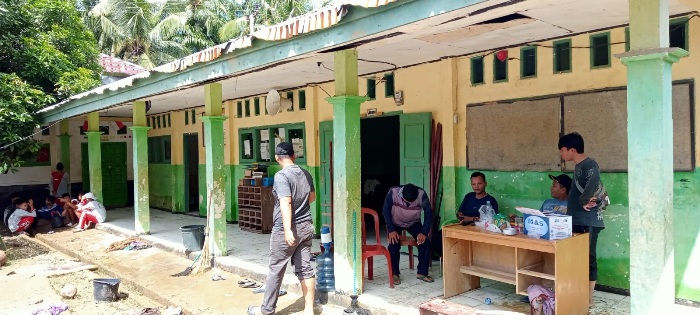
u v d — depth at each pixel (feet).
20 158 34.32
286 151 16.01
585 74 16.89
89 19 70.23
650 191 10.32
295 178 15.62
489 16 13.37
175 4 79.66
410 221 18.84
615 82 16.17
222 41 75.77
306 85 28.02
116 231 32.32
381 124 32.19
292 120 29.58
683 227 14.99
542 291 14.42
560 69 17.60
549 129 17.88
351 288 16.88
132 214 41.42
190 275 21.66
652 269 10.32
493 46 18.89
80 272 23.76
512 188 19.10
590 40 16.70
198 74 21.06
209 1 81.00
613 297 16.20
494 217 15.83
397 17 12.67
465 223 16.70
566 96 17.37
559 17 14.65
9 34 33.86
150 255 25.90
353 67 16.71
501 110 19.27
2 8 32.78
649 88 10.34
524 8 13.05
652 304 10.34
